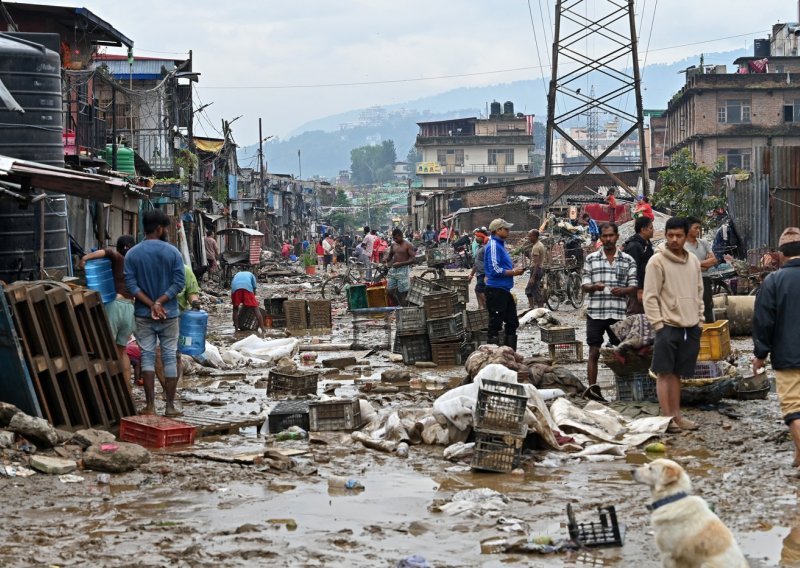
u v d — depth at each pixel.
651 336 9.80
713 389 9.77
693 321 8.95
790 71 66.56
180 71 39.47
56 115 14.87
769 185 22.33
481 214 58.31
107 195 11.52
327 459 7.97
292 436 8.95
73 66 27.36
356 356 15.57
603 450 8.13
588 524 5.98
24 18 26.12
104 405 9.20
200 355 12.95
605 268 10.52
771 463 7.52
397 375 12.20
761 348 7.46
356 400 9.41
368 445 8.53
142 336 9.70
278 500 6.70
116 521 6.16
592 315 10.63
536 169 143.50
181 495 6.82
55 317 8.70
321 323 20.86
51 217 14.73
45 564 5.27
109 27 27.59
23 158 14.45
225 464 7.75
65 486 7.00
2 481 7.04
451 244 49.00
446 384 11.66
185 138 41.31
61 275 13.25
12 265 14.12
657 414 9.40
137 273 9.66
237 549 5.56
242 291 19.12
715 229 31.09
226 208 51.09
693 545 4.73
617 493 6.87
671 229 8.93
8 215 14.08
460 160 107.31
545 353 14.98
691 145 65.50
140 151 35.66
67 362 8.71
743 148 63.84
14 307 8.36
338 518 6.25
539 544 5.62
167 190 31.98
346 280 31.17
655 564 5.34
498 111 111.19
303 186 115.12
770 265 18.77
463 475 7.49
